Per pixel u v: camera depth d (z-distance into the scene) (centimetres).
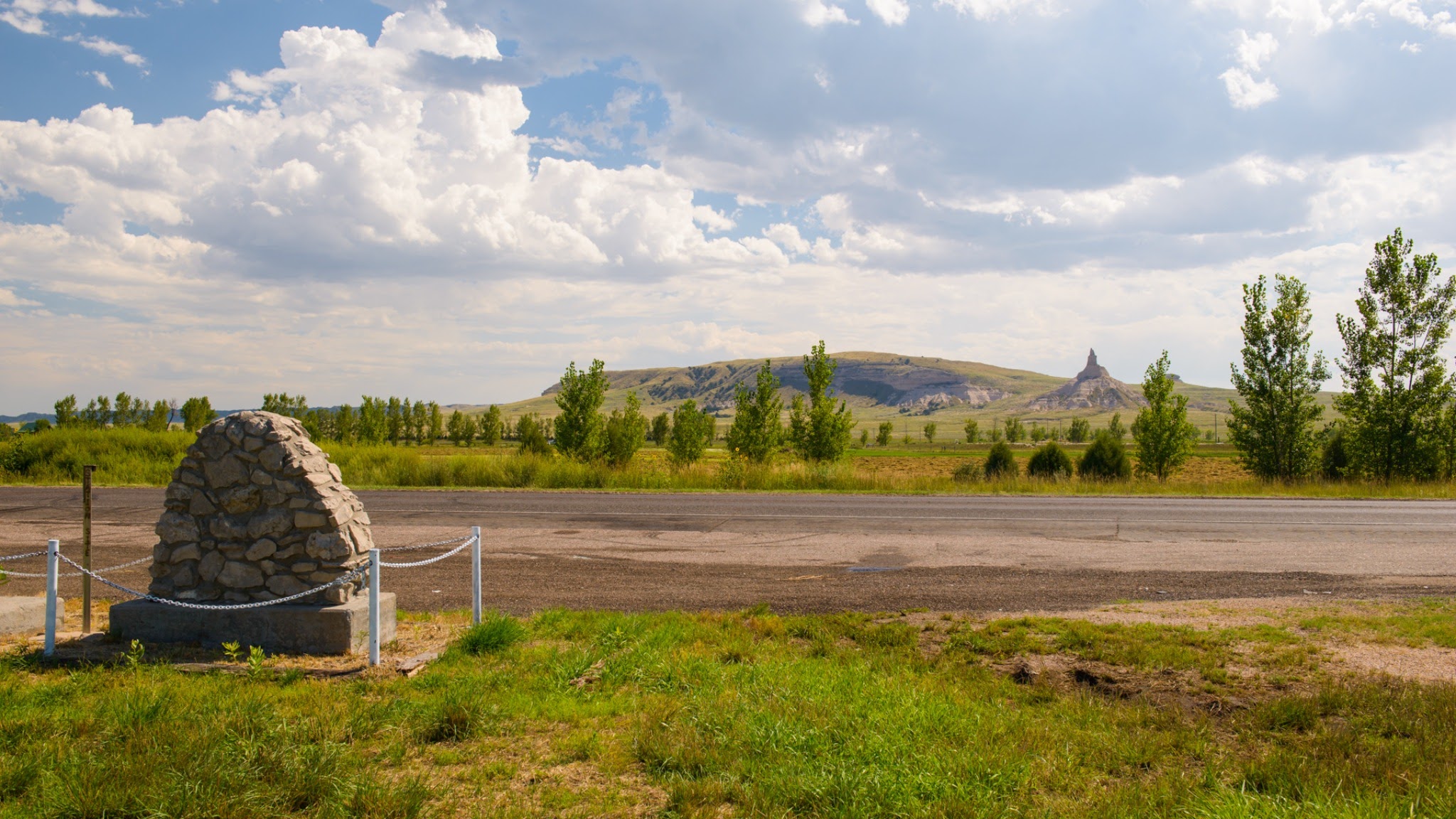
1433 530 1507
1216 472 4934
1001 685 629
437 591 1006
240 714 507
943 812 395
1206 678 655
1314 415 2725
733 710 537
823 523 1600
